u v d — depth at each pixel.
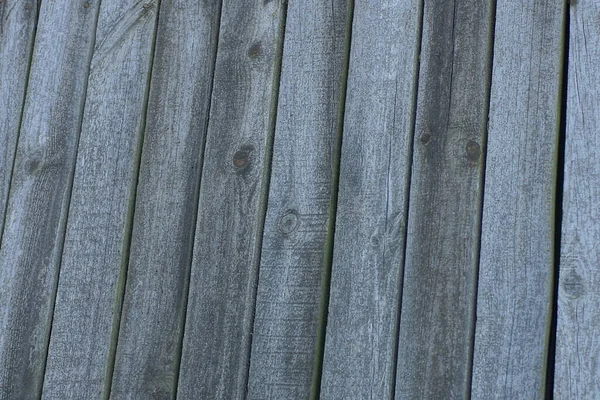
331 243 2.42
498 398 2.30
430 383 2.33
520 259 2.34
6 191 2.60
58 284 2.52
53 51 2.65
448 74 2.44
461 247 2.37
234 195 2.48
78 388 2.47
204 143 2.52
